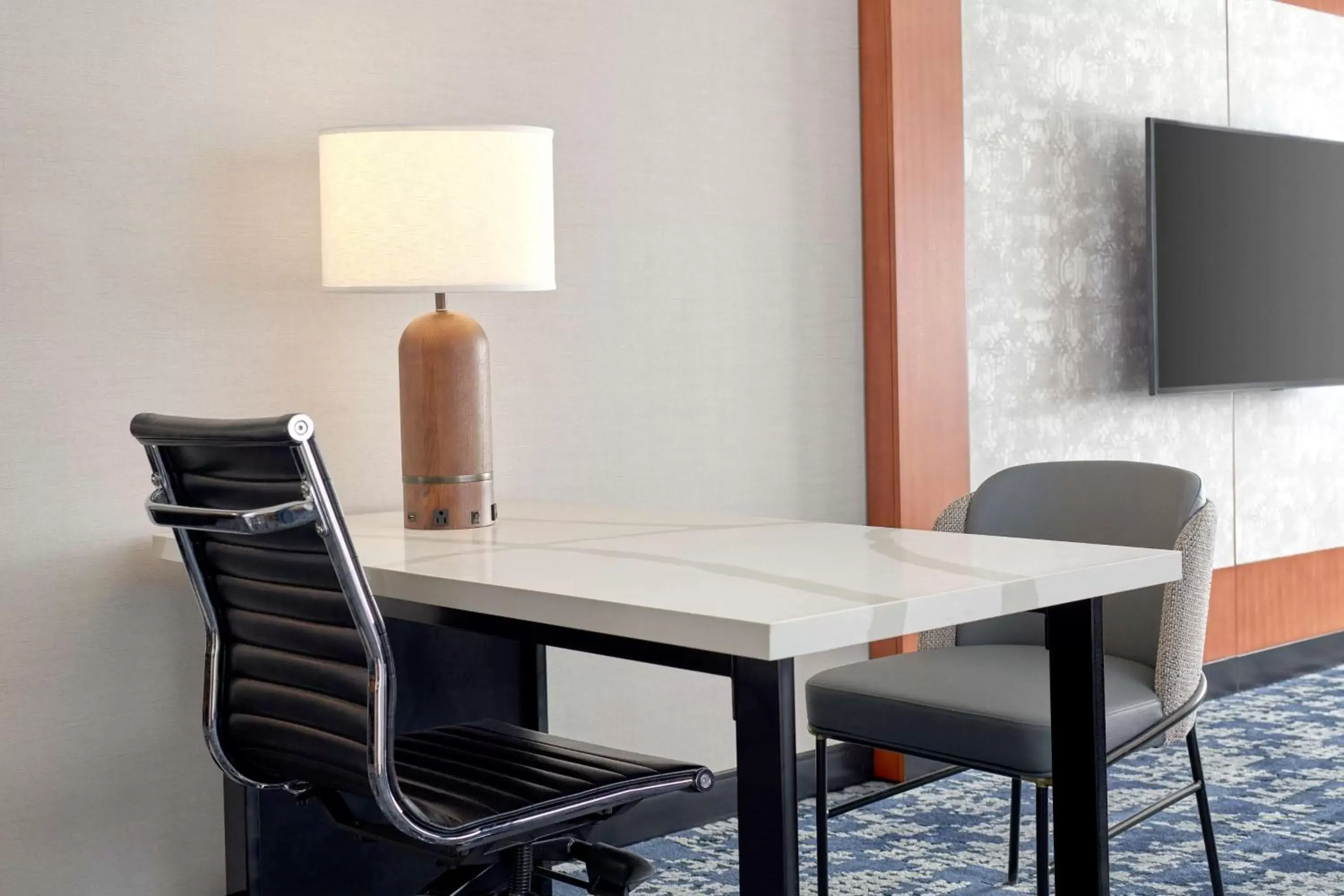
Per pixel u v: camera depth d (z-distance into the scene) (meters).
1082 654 1.85
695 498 3.21
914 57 3.47
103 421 2.41
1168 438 4.34
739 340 3.28
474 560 1.92
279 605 1.73
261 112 2.57
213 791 2.55
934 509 3.54
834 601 1.52
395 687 1.62
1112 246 4.15
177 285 2.49
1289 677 4.69
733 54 3.24
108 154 2.40
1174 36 4.31
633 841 3.05
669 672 3.18
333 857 2.43
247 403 2.58
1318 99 4.84
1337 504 4.93
